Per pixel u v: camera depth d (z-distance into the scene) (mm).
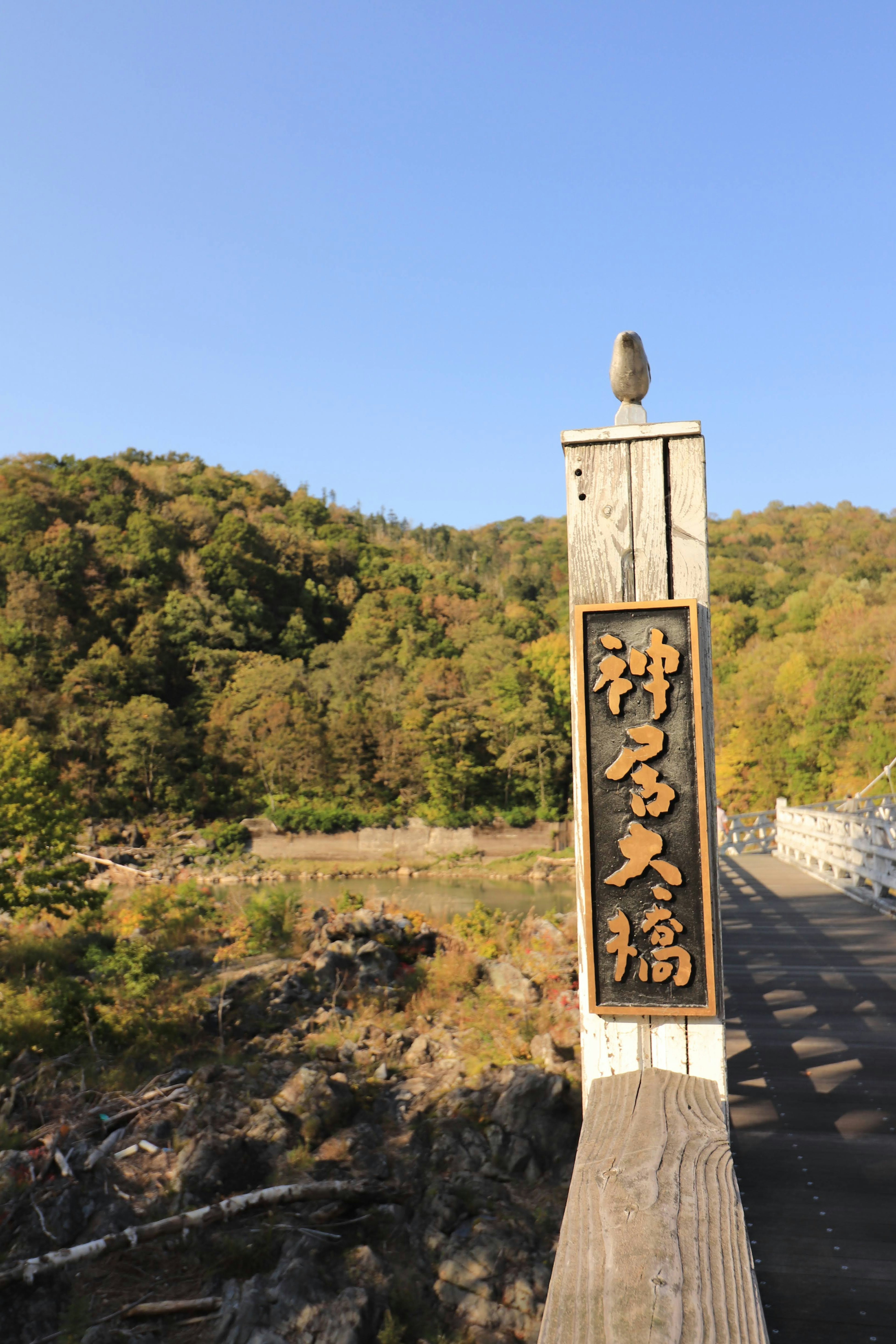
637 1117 2041
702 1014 2275
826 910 11891
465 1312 7008
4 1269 7355
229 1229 7934
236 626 90750
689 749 2338
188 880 43719
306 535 122562
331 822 58719
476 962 14633
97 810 60125
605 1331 1395
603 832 2375
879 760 56969
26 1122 10016
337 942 15781
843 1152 4117
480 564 150875
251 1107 9742
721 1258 1537
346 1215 8180
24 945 18531
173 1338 6766
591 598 2459
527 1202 8164
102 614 83188
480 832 57812
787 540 148750
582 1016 2391
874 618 71125
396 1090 10320
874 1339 2684
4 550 83438
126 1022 12641
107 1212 8148
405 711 69062
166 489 116375
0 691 65375
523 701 67312
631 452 2473
